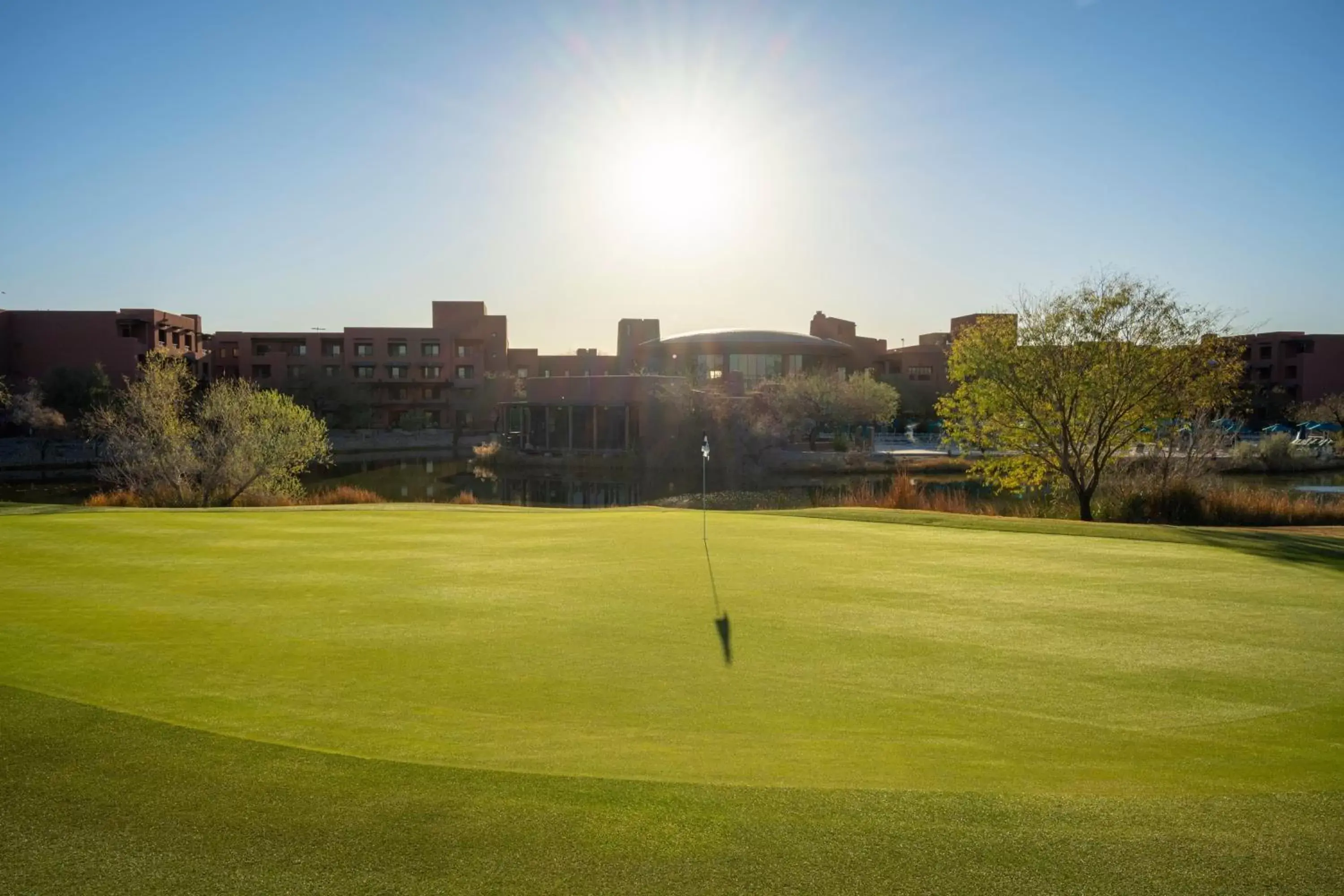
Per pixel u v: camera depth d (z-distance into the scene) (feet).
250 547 54.60
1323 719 24.45
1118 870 15.24
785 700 25.75
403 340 391.45
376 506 87.92
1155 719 24.31
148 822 16.89
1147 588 41.96
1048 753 21.63
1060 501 116.57
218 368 382.83
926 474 214.28
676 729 23.13
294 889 14.46
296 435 134.21
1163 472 110.73
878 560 50.24
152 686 26.13
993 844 16.08
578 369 433.89
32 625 33.86
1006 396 109.09
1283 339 349.20
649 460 241.96
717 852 15.66
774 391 263.70
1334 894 14.55
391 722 23.27
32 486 183.83
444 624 34.47
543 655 30.14
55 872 15.03
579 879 14.75
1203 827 16.98
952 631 33.71
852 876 14.89
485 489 190.49
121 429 135.64
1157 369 104.37
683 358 386.52
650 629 33.76
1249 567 47.96
